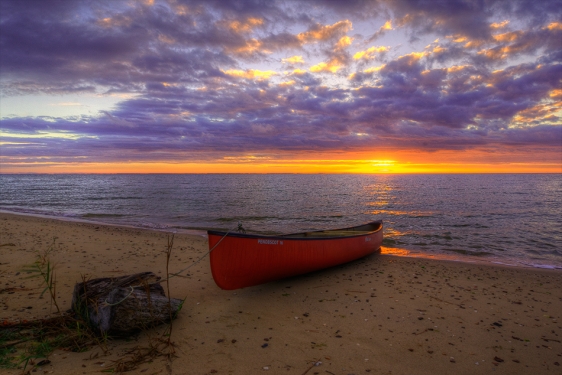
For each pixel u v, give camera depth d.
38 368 3.32
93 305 4.21
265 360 3.79
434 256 10.97
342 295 6.38
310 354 3.99
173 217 21.56
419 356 4.04
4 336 3.90
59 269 7.52
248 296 6.20
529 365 3.92
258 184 88.12
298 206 29.42
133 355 3.69
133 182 103.19
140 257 9.11
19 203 32.50
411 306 5.84
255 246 6.29
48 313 4.78
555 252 11.94
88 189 60.00
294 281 7.36
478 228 17.47
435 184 86.88
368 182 105.31
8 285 6.17
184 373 3.41
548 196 42.69
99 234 13.29
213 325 4.77
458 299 6.32
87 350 3.79
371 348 4.21
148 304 4.29
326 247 8.05
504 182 102.31
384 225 18.52
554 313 5.70
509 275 8.41
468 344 4.43
